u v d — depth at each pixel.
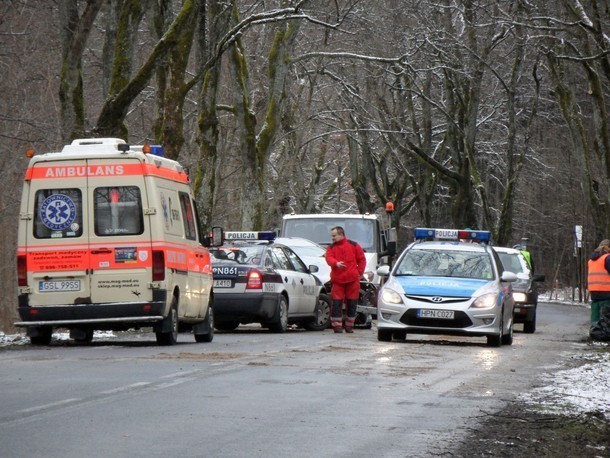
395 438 23.80
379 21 122.44
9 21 78.81
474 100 134.75
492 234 138.62
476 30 128.12
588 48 105.94
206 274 54.38
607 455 23.45
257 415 26.70
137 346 49.09
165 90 82.00
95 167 48.09
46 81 85.44
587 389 34.59
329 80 152.88
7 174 82.19
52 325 48.41
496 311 53.81
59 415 26.25
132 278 47.75
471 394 32.16
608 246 64.56
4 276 80.44
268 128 106.44
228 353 44.41
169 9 85.00
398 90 138.38
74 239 47.94
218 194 116.94
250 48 130.75
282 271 65.69
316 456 21.47
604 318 62.88
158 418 25.92
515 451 23.02
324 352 46.00
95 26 107.12
